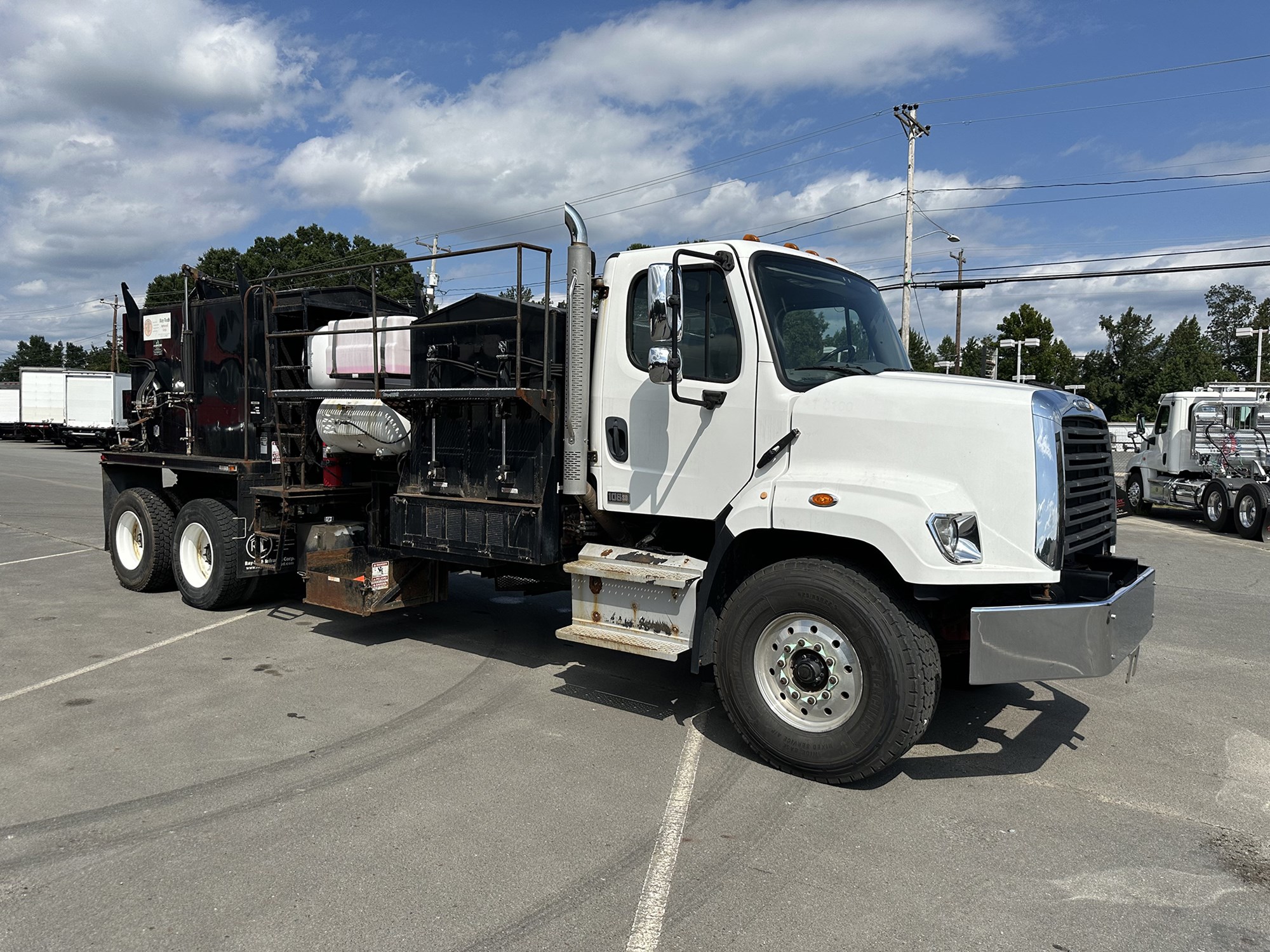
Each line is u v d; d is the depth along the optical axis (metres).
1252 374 73.06
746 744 4.79
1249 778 4.52
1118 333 56.81
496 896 3.25
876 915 3.15
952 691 6.07
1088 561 5.11
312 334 7.04
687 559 5.09
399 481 6.51
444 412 6.15
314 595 6.96
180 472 8.35
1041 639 4.05
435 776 4.39
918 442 4.42
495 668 6.37
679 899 3.25
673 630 4.97
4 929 3.02
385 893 3.27
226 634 7.30
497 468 5.84
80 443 42.00
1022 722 5.38
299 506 7.60
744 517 4.61
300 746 4.77
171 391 8.69
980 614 4.06
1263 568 11.75
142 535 8.85
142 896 3.24
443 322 6.01
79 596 8.78
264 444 7.79
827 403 4.64
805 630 4.42
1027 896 3.30
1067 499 4.38
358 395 6.65
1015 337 60.06
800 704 4.43
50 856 3.53
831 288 5.38
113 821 3.85
